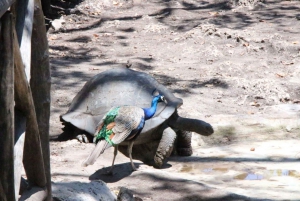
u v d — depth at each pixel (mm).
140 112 18781
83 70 31703
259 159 21594
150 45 37000
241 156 22000
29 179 10141
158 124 20031
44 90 10516
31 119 9367
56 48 36531
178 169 20531
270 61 33531
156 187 17547
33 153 9742
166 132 20375
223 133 24125
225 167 20625
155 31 40156
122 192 14359
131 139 18938
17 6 9508
